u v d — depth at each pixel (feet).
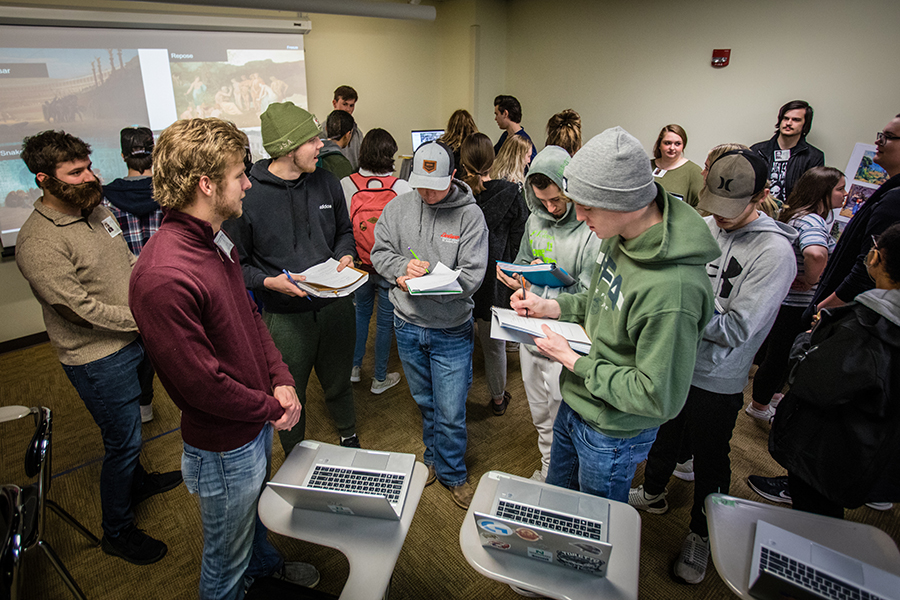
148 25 11.25
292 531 3.77
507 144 7.83
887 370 3.84
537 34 16.58
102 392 5.41
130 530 5.92
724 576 3.28
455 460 6.45
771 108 11.85
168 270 3.31
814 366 4.20
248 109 13.44
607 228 3.64
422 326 5.96
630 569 3.43
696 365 5.16
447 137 11.40
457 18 17.28
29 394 9.19
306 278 5.52
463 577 5.62
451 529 6.25
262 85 13.52
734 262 4.89
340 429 7.31
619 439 4.20
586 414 4.19
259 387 4.20
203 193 3.52
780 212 8.00
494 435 8.01
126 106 11.41
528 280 5.54
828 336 4.26
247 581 5.04
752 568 3.19
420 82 18.03
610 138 3.37
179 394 3.74
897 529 6.29
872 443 4.00
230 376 3.92
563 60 16.02
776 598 3.12
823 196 7.45
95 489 6.91
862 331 3.94
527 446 7.75
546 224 5.95
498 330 4.63
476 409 8.71
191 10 12.05
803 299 7.61
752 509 3.82
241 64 12.98
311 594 4.90
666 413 3.54
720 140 12.90
